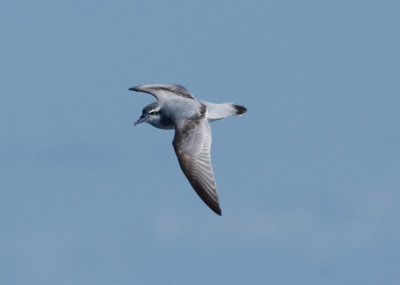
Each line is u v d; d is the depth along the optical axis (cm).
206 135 1909
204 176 1794
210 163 1820
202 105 2058
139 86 2302
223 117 2097
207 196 1753
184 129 1942
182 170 1820
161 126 2081
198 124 1958
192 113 2003
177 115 2012
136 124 2061
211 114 2081
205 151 1859
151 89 2267
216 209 1727
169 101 2086
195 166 1822
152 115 2072
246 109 2123
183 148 1869
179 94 2266
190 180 1797
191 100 2088
